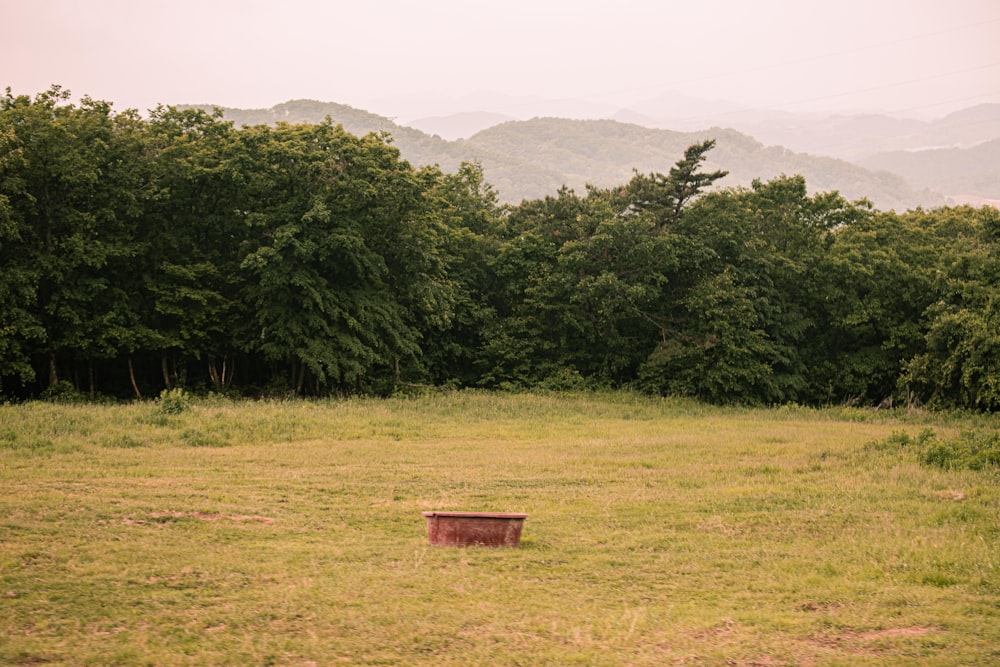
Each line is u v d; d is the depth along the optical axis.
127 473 16.59
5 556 10.30
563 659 7.59
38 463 17.34
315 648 7.76
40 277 30.30
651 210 43.56
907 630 8.52
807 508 14.53
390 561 10.80
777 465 19.33
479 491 16.03
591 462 19.69
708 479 17.53
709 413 35.00
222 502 14.11
